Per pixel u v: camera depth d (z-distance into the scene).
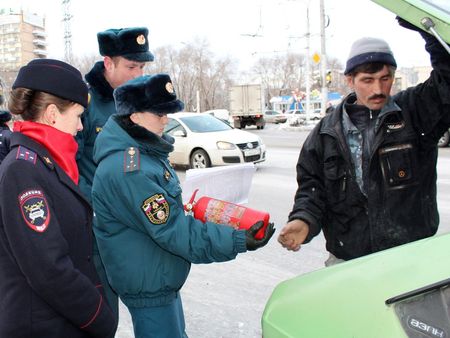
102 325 1.60
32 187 1.50
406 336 1.11
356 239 2.17
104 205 1.97
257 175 9.36
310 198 2.24
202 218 2.04
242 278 4.08
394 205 2.08
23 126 1.63
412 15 1.39
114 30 2.66
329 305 1.31
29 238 1.45
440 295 1.20
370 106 2.05
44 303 1.54
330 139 2.19
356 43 2.07
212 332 3.12
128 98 1.94
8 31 79.44
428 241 1.54
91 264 1.72
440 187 7.41
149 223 1.87
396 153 2.05
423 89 2.02
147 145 1.94
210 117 10.97
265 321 1.40
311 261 4.45
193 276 4.15
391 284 1.28
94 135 2.62
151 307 2.04
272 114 46.34
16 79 1.66
